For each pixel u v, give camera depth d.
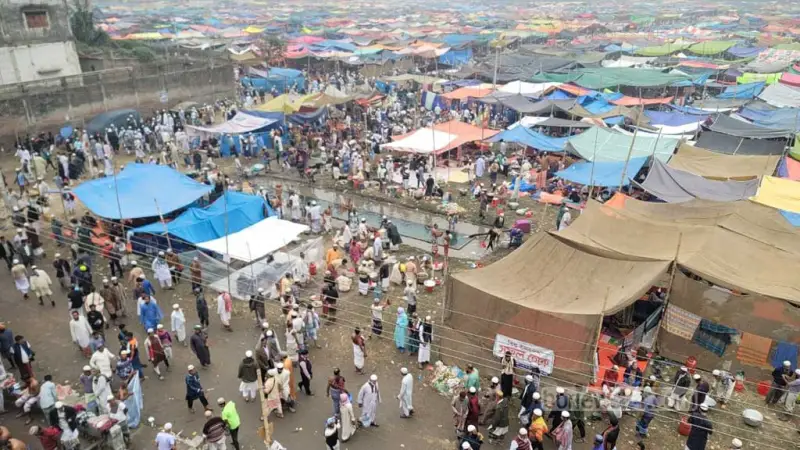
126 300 20.62
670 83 47.91
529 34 85.25
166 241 22.39
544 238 18.38
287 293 19.83
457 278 16.56
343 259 23.00
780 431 14.64
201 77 48.31
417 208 29.61
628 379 15.59
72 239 23.56
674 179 25.25
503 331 15.79
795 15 131.62
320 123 40.91
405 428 14.74
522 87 46.41
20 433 14.37
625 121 38.50
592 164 28.14
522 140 32.78
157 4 166.12
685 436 14.48
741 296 15.69
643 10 158.62
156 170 26.72
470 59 69.31
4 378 15.56
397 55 66.19
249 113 38.25
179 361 17.47
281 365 14.99
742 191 24.12
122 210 23.45
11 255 22.67
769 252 17.73
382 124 41.91
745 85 47.12
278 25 100.50
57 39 41.06
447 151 34.97
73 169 32.38
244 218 23.78
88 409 14.15
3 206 25.77
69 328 19.00
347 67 65.88
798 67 55.62
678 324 16.86
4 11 37.47
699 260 16.94
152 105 44.72
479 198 30.27
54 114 38.09
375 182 32.62
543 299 16.20
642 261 16.73
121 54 51.47
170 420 14.90
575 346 14.69
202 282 20.70
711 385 15.74
